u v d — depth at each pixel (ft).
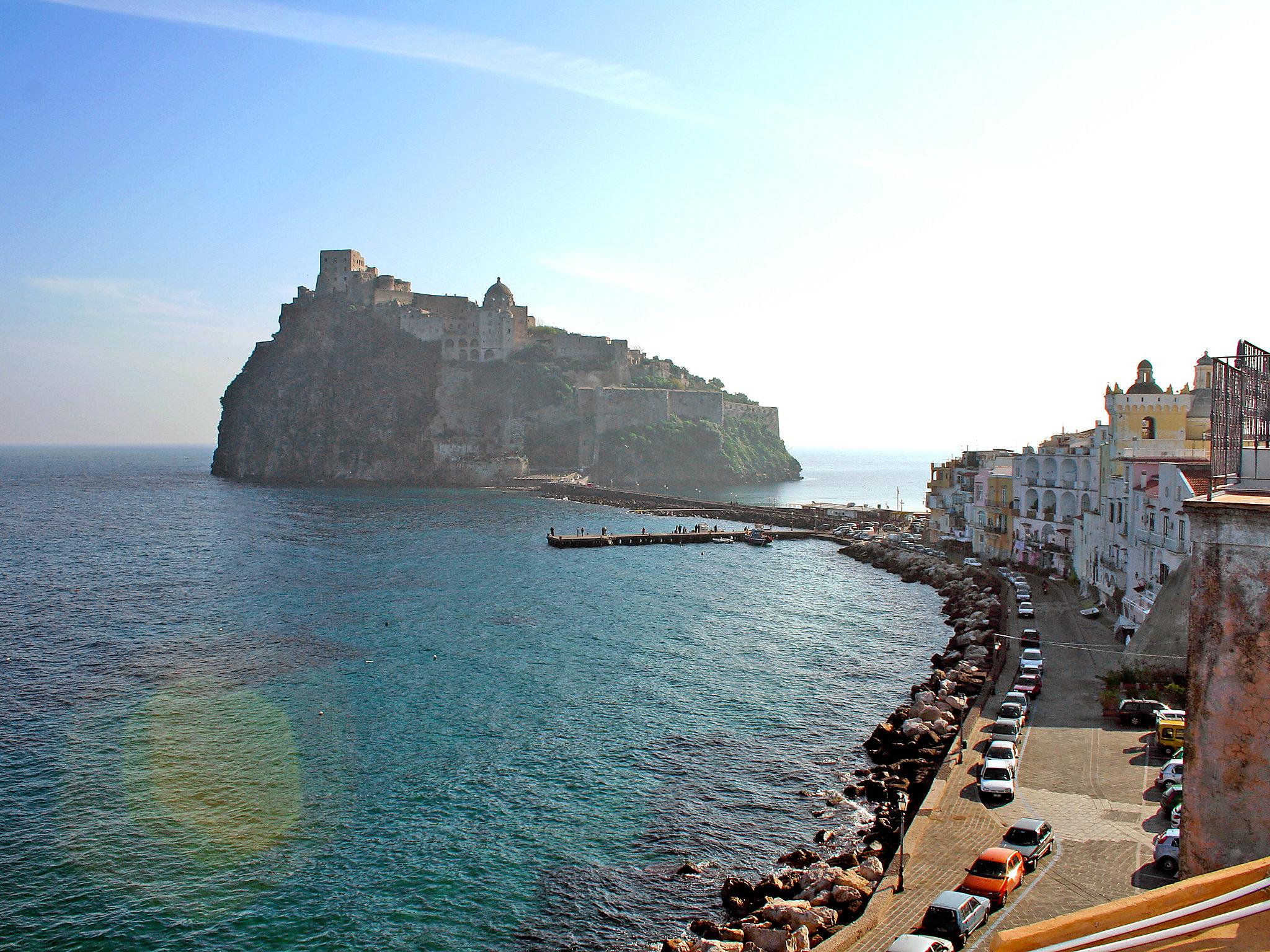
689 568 506.48
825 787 192.75
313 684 266.16
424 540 623.77
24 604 388.78
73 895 152.97
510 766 203.82
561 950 138.31
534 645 313.73
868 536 625.41
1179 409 302.86
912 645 317.42
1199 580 53.93
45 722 232.32
